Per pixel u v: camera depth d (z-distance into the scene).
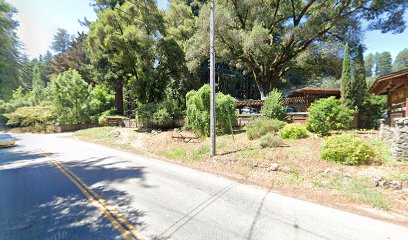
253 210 4.71
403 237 3.62
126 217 4.38
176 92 31.48
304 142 9.70
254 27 18.25
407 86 9.91
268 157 8.37
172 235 3.68
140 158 11.10
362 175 5.98
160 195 5.63
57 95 31.05
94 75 29.16
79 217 4.40
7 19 8.27
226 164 8.73
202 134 14.09
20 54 8.98
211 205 4.98
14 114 31.84
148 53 24.33
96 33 22.42
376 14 18.53
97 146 15.93
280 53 22.42
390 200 4.98
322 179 6.30
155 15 23.55
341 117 11.01
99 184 6.61
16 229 3.95
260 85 25.33
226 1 21.16
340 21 18.20
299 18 21.78
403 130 6.80
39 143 18.56
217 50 22.62
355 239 3.57
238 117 16.94
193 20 28.98
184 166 9.22
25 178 7.42
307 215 4.48
